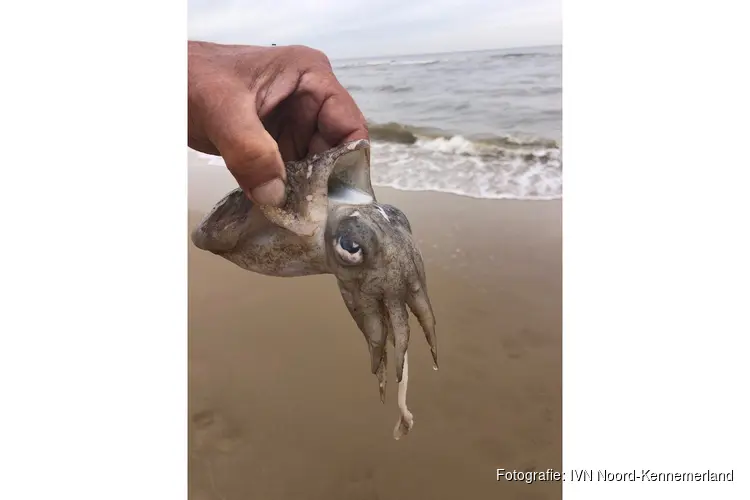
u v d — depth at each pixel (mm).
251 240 313
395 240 294
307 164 297
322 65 321
